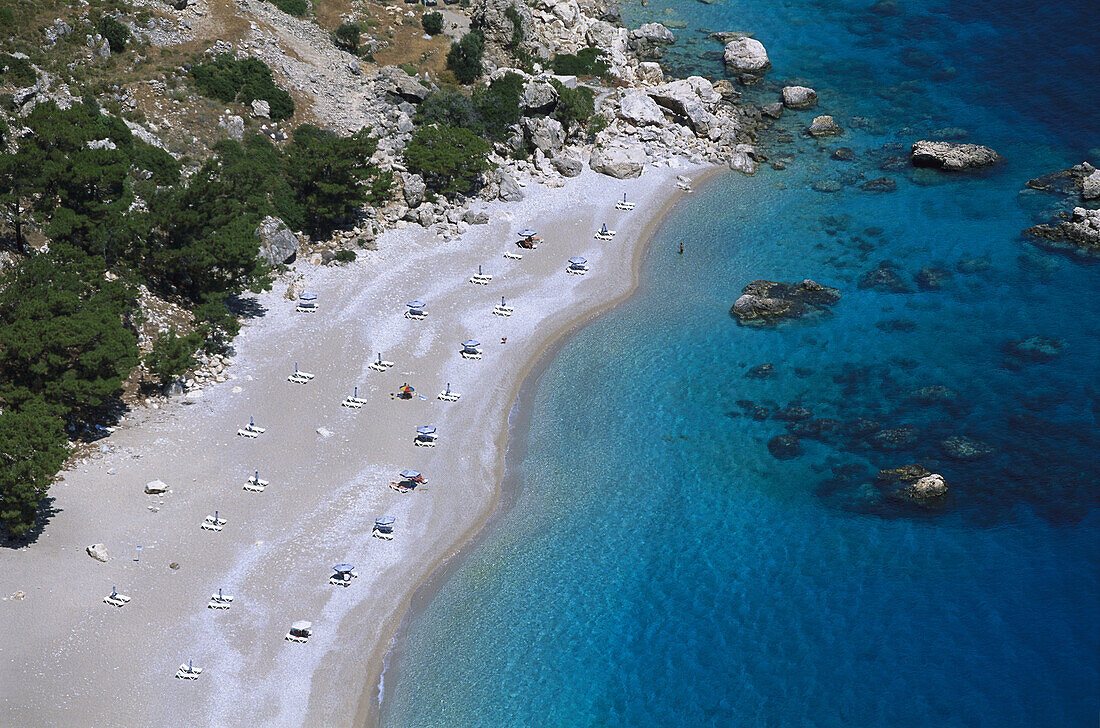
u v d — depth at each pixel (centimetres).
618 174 11469
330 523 7212
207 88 10438
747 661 6494
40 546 6694
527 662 6512
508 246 10344
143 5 10962
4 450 6494
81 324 7362
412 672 6419
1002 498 7506
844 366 8881
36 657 6028
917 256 10181
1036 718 6025
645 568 7144
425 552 7156
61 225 8144
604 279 10031
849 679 6331
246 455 7644
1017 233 10362
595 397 8650
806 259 10262
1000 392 8469
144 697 5931
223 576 6719
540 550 7269
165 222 8712
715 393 8675
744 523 7469
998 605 6725
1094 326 9100
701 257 10388
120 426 7712
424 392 8481
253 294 9300
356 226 10256
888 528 7356
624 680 6400
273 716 5972
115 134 9362
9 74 9394
